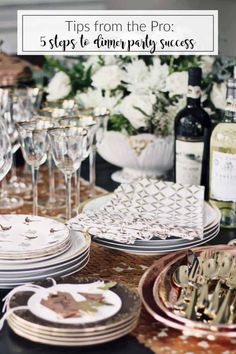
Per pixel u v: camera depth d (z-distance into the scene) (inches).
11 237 50.0
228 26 75.9
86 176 78.7
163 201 59.4
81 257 49.3
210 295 44.6
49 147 63.9
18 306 41.6
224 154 59.4
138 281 50.0
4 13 109.0
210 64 71.7
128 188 60.8
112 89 69.6
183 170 65.0
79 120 64.1
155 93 68.3
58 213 66.6
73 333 38.9
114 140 70.6
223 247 52.1
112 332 39.6
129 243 52.6
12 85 81.8
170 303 43.4
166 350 40.4
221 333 39.6
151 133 70.1
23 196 72.2
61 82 73.1
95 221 54.6
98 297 43.2
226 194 60.3
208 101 70.6
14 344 40.7
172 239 53.1
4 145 55.1
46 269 46.8
